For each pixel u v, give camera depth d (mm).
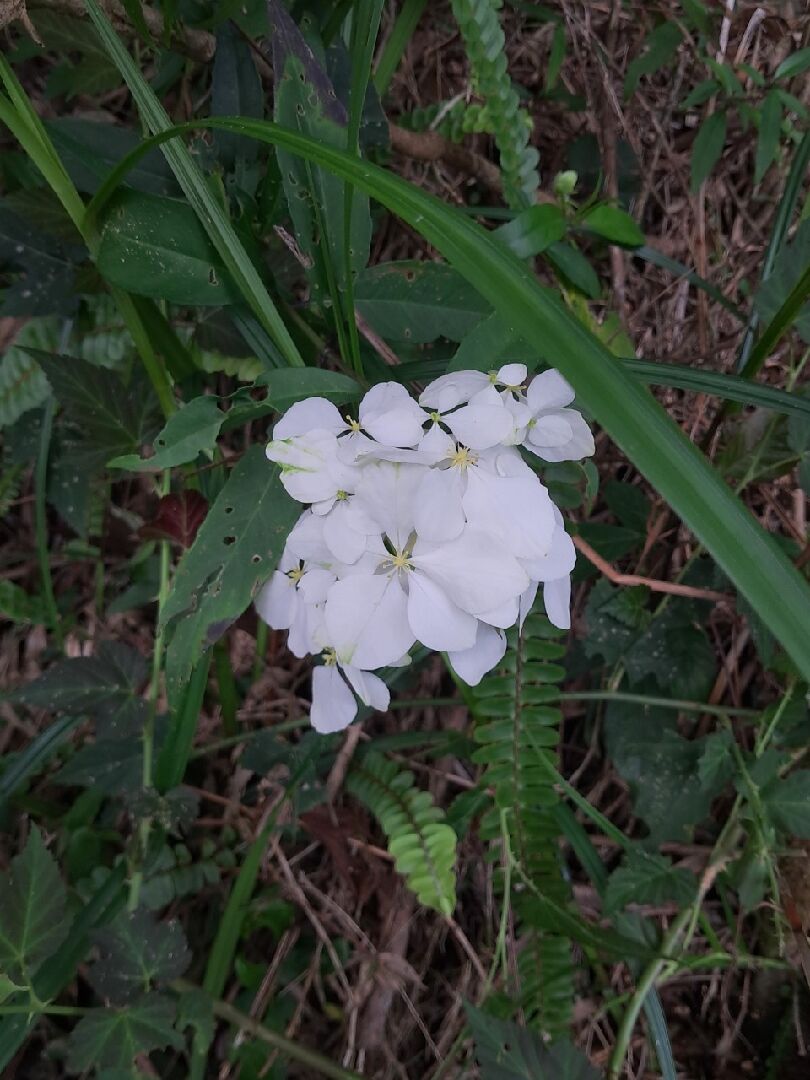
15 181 409
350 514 247
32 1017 326
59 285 393
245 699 469
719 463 387
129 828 447
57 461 440
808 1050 398
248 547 265
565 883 385
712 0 408
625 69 455
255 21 359
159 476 396
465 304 320
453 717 463
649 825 400
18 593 476
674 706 416
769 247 389
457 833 402
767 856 365
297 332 347
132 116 478
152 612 505
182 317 396
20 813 449
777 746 395
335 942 435
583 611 461
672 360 462
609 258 468
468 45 368
